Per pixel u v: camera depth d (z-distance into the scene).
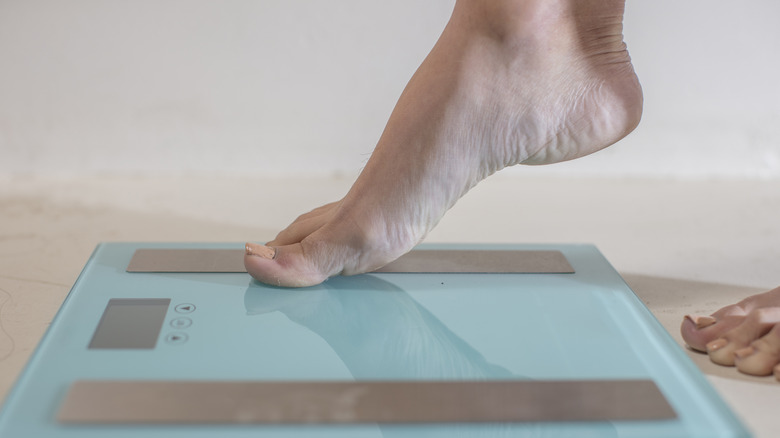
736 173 0.95
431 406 0.54
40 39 0.90
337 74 0.92
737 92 0.93
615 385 0.56
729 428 0.54
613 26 0.62
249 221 0.82
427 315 0.63
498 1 0.60
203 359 0.58
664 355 0.59
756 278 0.72
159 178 0.93
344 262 0.65
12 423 0.53
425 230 0.64
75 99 0.91
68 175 0.93
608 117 0.63
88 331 0.60
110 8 0.89
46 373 0.56
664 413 0.54
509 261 0.71
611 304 0.65
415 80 0.63
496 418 0.54
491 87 0.62
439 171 0.62
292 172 0.95
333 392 0.55
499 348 0.60
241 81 0.92
